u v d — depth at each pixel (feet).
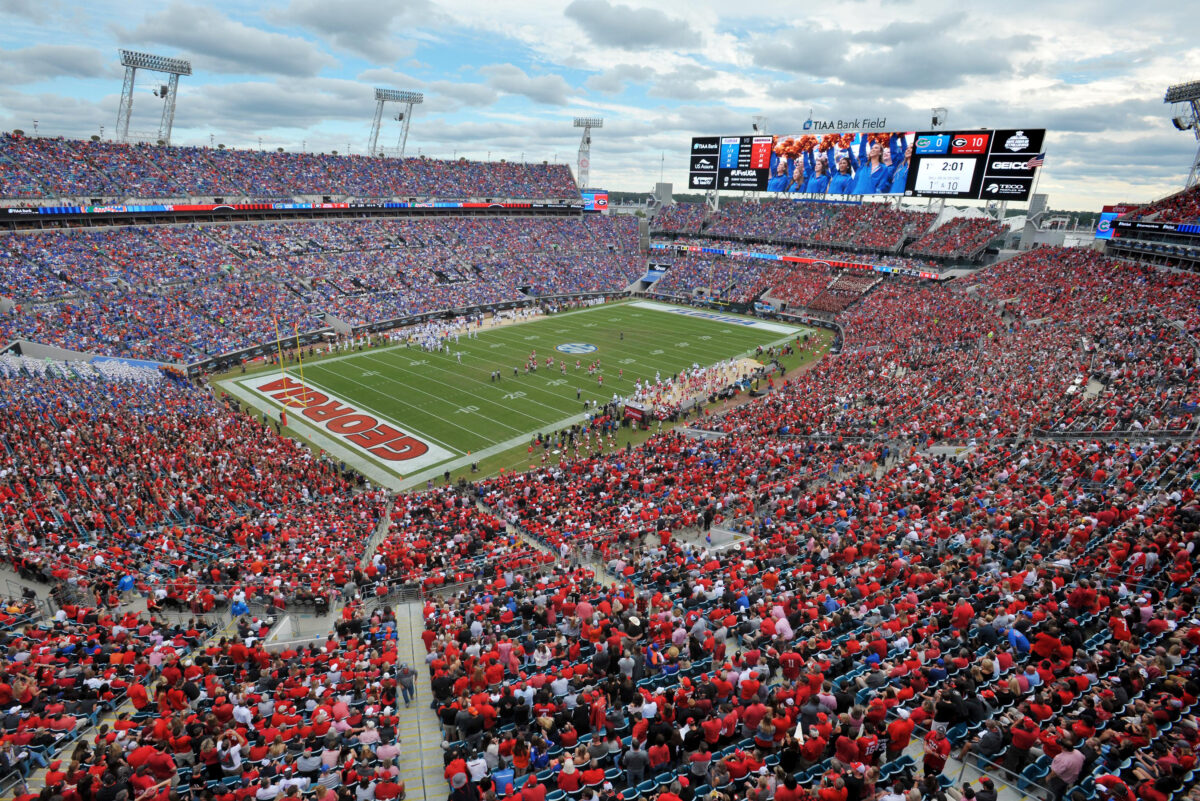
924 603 52.19
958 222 263.90
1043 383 123.85
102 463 98.53
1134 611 45.27
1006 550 58.34
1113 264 190.90
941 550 63.41
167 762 34.58
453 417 150.41
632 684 42.01
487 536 85.51
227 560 71.10
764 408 142.20
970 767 34.42
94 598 62.08
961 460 91.20
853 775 30.12
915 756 35.60
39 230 196.24
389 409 154.20
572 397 164.45
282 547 80.33
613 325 247.29
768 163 287.89
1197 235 166.61
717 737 35.42
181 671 45.70
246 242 234.38
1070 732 33.12
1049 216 302.04
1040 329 167.53
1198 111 189.26
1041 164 227.20
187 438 115.85
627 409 149.79
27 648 50.31
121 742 38.19
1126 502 66.85
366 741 37.24
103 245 201.67
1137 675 36.99
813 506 81.05
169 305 188.34
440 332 216.54
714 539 80.64
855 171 265.95
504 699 41.50
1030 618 45.42
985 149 236.22
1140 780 29.60
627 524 82.94
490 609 58.59
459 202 313.12
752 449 113.80
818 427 125.29
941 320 202.80
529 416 151.84
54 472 92.79
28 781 37.19
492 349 207.41
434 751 41.93
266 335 191.83
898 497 79.77
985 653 43.01
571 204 358.23
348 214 280.51
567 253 322.14
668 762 34.99
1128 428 94.48
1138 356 126.00
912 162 252.21
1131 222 188.85
